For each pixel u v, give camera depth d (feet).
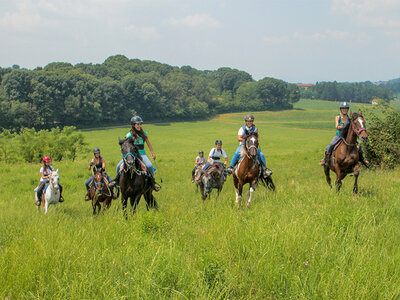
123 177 28.40
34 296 12.87
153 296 13.32
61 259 16.15
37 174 66.54
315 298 13.08
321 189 33.88
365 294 12.98
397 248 17.62
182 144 258.37
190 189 49.49
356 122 30.66
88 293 13.14
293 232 18.60
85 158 117.19
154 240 20.85
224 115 604.49
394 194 30.48
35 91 364.99
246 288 14.26
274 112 636.48
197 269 15.49
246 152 30.55
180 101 550.36
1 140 101.50
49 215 29.76
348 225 20.26
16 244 18.74
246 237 18.97
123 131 374.22
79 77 422.82
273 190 35.17
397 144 53.57
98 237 20.42
